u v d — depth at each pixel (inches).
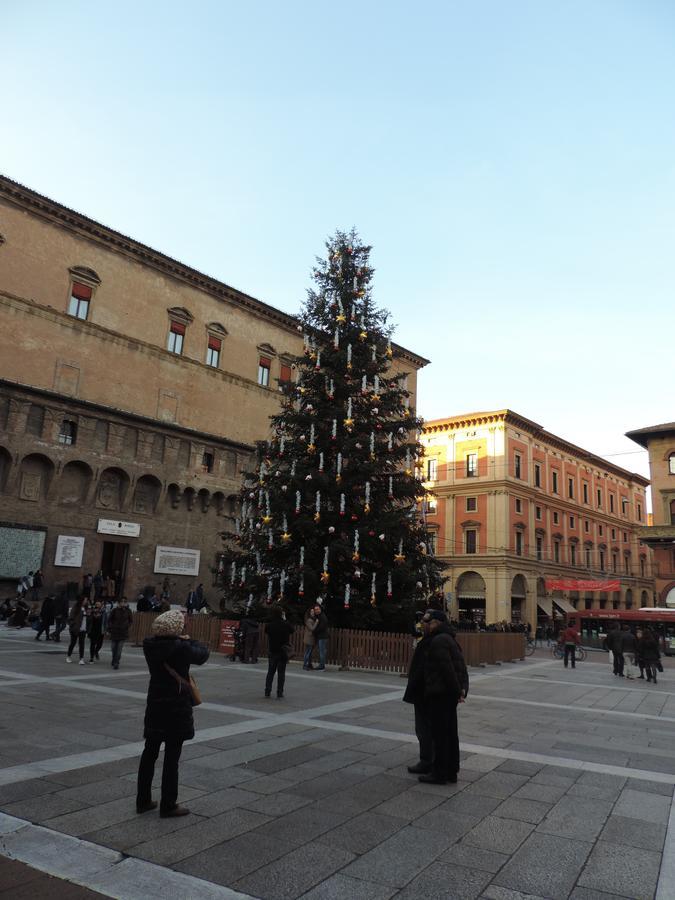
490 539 2423.7
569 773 317.4
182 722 236.2
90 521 1425.9
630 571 3351.4
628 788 293.4
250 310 1863.9
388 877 192.1
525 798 273.1
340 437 940.6
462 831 231.6
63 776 275.6
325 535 898.1
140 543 1514.5
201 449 1657.2
